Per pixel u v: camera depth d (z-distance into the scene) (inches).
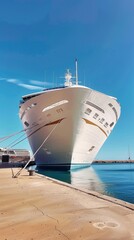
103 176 1076.5
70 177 962.7
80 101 898.7
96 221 196.4
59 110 936.9
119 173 1396.4
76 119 934.4
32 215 220.1
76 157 1085.1
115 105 1089.4
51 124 986.1
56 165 1120.2
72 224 188.5
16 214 225.9
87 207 251.1
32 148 1289.4
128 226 183.5
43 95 933.8
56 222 194.7
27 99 1075.9
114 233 167.5
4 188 410.6
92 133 1050.1
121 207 251.0
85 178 944.3
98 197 314.2
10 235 164.6
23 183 489.1
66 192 359.9
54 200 292.7
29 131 1127.0
